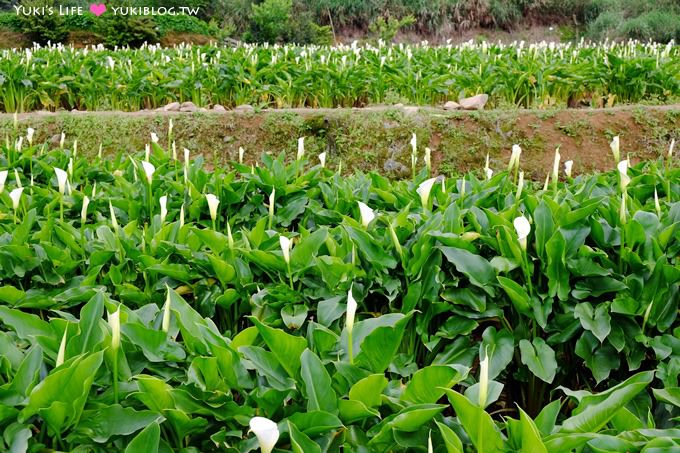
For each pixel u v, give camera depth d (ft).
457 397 6.89
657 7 90.84
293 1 88.53
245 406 8.00
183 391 7.81
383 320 9.27
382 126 31.50
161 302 12.14
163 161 19.81
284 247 10.65
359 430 7.92
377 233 12.75
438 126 31.37
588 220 12.03
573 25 93.50
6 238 12.73
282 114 32.27
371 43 77.92
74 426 7.62
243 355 8.79
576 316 10.82
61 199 13.66
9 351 8.56
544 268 11.45
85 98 36.78
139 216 16.05
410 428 7.50
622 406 7.37
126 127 31.91
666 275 11.10
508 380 12.64
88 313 8.75
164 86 36.50
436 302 11.32
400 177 31.01
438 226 12.16
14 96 35.58
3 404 7.19
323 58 38.45
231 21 85.20
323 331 8.89
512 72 35.40
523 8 93.40
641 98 36.14
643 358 10.96
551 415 7.66
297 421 7.49
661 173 17.31
